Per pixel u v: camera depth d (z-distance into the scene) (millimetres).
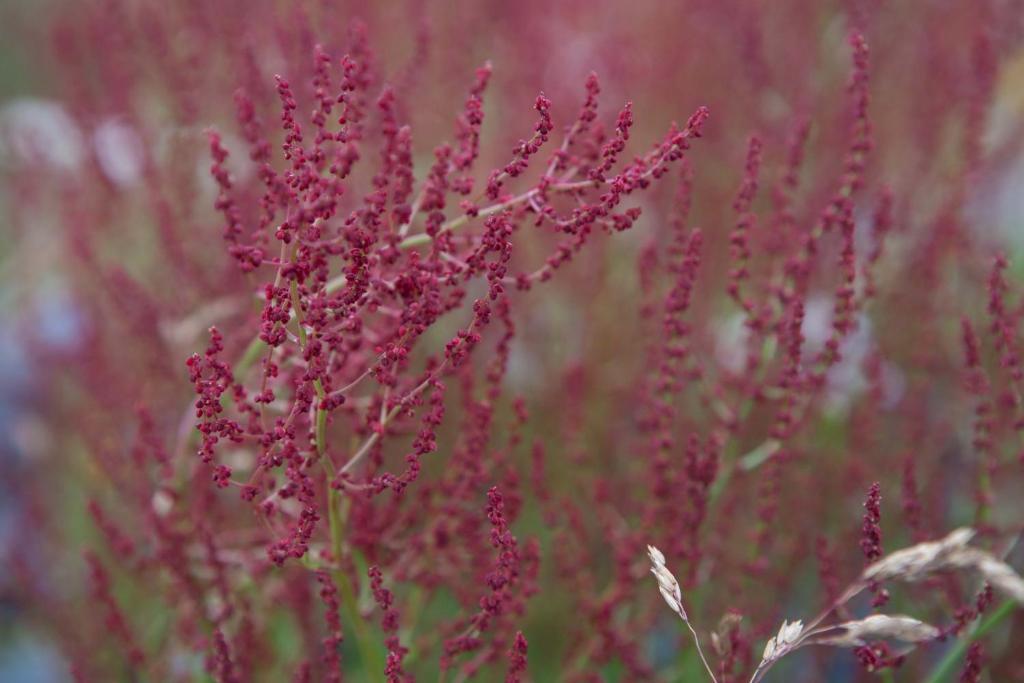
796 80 653
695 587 539
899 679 549
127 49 643
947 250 608
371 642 505
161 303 606
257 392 550
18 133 747
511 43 671
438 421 470
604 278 626
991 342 598
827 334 598
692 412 620
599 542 603
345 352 488
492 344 621
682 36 716
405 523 518
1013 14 642
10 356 771
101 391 623
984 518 522
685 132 466
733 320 644
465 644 488
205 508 556
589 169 484
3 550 657
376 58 590
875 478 590
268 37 650
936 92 634
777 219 553
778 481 537
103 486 632
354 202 577
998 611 496
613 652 540
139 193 672
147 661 552
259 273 579
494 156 647
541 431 620
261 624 561
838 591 530
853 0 620
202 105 647
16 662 666
